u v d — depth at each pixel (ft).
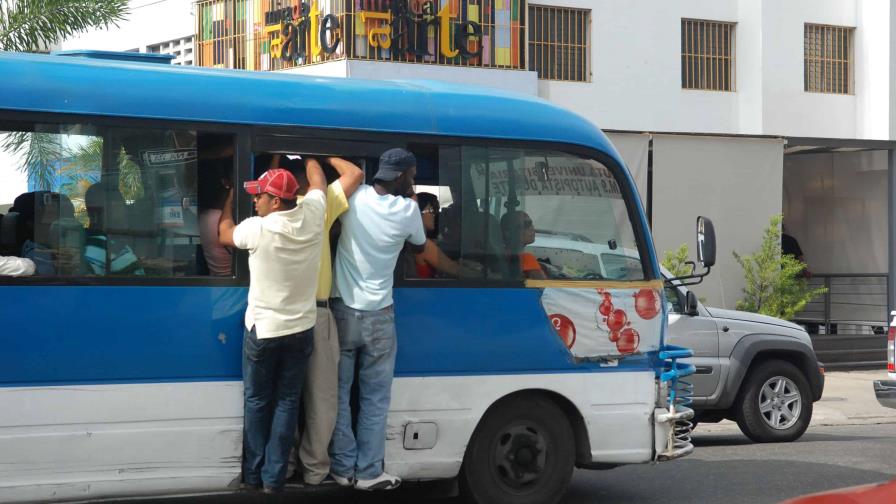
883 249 70.69
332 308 22.62
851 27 75.05
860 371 61.67
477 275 23.99
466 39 63.62
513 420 24.63
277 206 21.09
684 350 26.09
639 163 54.70
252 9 67.46
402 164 22.40
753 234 57.16
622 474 31.81
